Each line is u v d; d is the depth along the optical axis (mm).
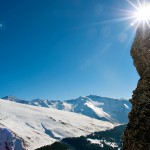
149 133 11000
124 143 12375
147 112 11516
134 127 11820
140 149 11078
